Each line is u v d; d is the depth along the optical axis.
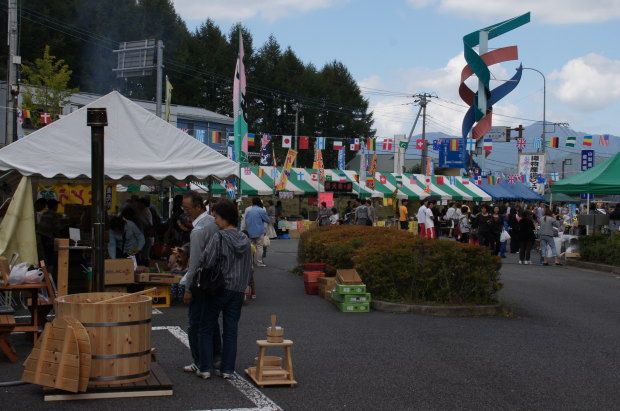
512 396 6.28
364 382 6.64
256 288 13.62
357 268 11.80
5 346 6.95
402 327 9.70
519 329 9.85
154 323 9.42
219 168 11.59
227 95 62.53
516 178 43.81
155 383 5.93
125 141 11.16
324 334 9.05
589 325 10.38
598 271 19.72
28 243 9.84
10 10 23.42
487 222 22.52
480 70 37.72
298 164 69.12
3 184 15.62
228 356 6.49
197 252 6.47
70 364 5.69
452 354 8.02
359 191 35.41
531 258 24.09
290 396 6.07
